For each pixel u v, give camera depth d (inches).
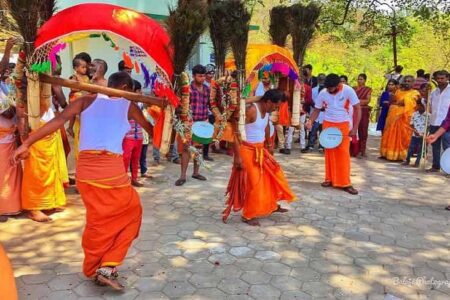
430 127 302.7
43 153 189.0
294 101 238.4
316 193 242.5
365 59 866.8
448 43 787.4
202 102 265.3
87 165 127.8
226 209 195.3
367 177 283.3
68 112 126.6
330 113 241.1
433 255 166.4
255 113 184.4
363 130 345.7
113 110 128.3
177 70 141.6
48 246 167.2
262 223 195.0
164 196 230.7
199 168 288.8
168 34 140.8
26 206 191.8
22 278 142.2
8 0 127.4
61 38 128.7
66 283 139.6
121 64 223.9
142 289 136.9
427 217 208.7
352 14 581.9
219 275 146.7
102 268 130.9
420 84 339.3
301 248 169.5
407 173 296.4
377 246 173.3
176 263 154.9
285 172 289.0
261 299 132.6
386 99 387.2
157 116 142.3
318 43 815.1
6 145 186.2
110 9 135.3
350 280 145.4
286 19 240.4
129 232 134.4
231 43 180.9
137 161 245.4
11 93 163.3
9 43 134.5
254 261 157.4
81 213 201.9
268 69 230.1
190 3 139.8
